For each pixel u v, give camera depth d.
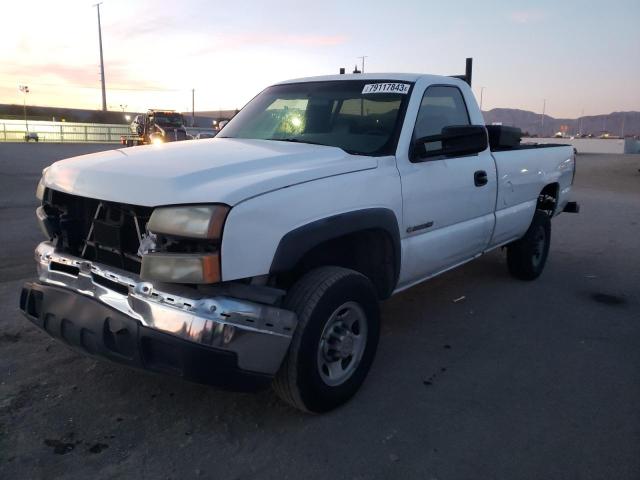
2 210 9.94
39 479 2.53
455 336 4.45
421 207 3.77
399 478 2.63
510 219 5.13
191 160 3.03
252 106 4.58
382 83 4.04
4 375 3.49
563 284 6.02
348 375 3.25
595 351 4.21
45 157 25.45
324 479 2.60
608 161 33.56
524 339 4.42
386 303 5.25
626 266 6.91
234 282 2.68
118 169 2.91
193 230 2.50
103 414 3.09
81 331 2.83
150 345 2.64
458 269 6.55
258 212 2.63
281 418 3.11
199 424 3.02
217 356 2.54
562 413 3.27
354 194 3.17
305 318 2.84
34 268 5.95
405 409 3.26
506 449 2.88
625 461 2.80
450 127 3.61
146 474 2.60
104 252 2.96
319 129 3.94
